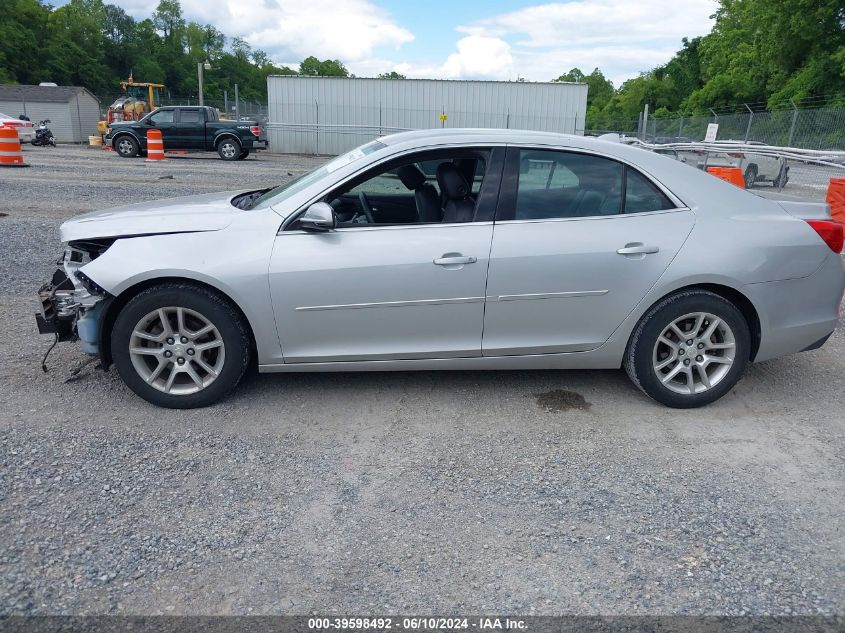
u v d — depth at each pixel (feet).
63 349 15.66
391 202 13.12
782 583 8.41
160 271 12.04
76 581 8.14
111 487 10.16
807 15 126.62
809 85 127.54
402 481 10.62
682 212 12.99
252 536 9.14
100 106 144.56
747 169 47.73
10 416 12.33
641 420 12.90
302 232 12.44
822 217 13.61
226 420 12.51
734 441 12.14
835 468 11.25
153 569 8.41
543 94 91.81
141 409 12.82
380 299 12.41
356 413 12.97
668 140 87.71
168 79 356.18
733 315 12.89
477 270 12.40
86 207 36.35
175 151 85.87
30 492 9.94
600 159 13.00
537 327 12.83
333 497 10.12
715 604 8.02
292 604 7.91
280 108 93.71
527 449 11.71
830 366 15.90
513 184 12.73
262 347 12.60
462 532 9.34
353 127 93.97
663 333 12.93
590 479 10.77
